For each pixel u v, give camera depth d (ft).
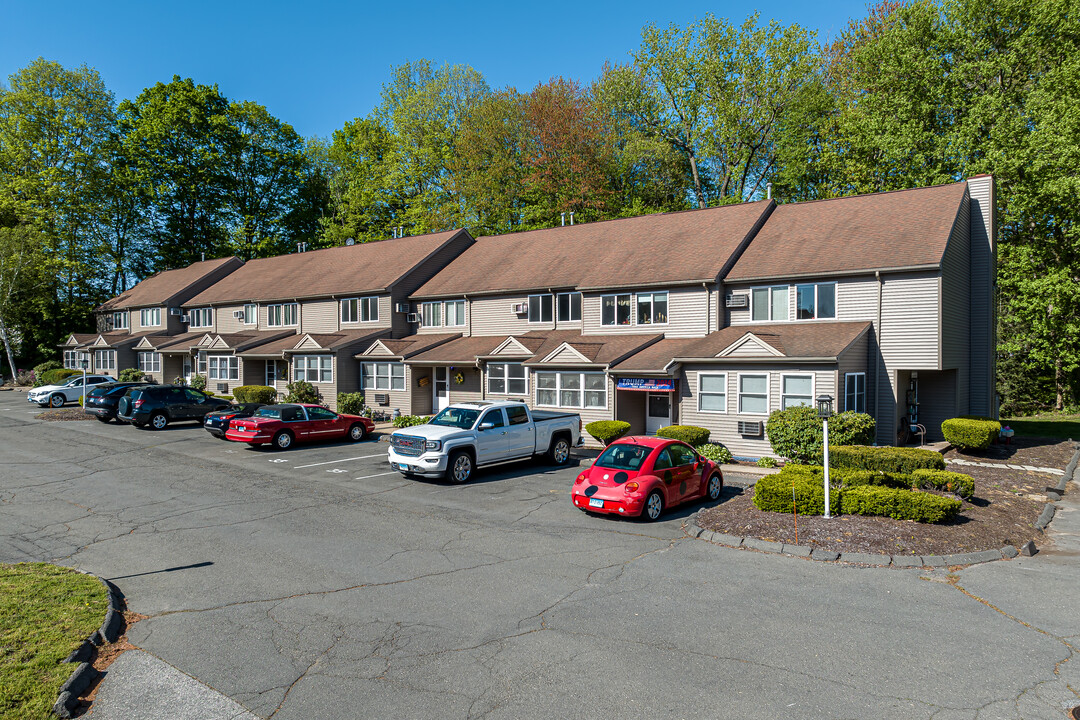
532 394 83.41
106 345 152.66
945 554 34.24
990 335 79.36
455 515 44.55
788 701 20.11
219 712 19.69
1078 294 96.68
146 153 168.96
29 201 161.89
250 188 191.31
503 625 26.11
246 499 49.47
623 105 152.35
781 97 135.95
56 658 22.06
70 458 67.36
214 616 27.12
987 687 20.92
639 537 39.09
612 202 146.20
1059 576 31.76
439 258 115.34
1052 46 100.53
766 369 66.33
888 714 19.34
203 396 94.79
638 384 73.67
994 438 68.80
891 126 105.50
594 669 22.31
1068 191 90.02
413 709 19.81
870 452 52.75
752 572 32.50
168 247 180.14
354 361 106.01
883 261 68.85
